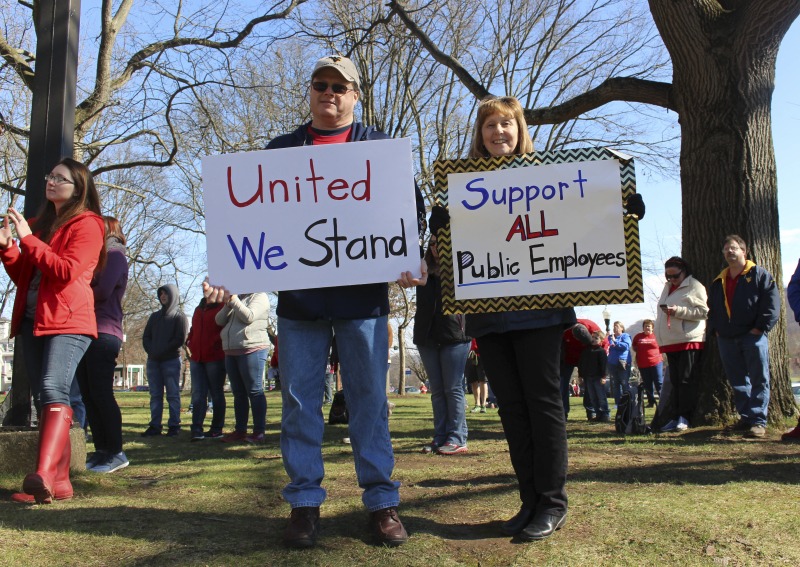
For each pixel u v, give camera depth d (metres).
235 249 2.96
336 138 3.15
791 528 2.73
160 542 2.71
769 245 6.54
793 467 4.21
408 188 2.98
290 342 2.88
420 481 4.01
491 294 2.92
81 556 2.54
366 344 2.86
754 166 6.55
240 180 3.00
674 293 6.66
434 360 5.53
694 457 4.77
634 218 2.93
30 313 3.80
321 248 2.95
